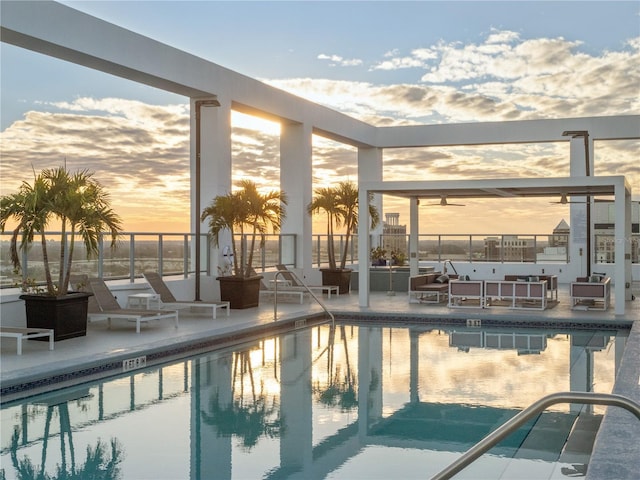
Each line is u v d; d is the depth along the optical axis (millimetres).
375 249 22484
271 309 14742
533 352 10539
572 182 13867
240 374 8875
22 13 11023
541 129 22562
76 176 10617
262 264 17844
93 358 8523
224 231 15867
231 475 5039
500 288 14688
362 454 5574
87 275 11750
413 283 16016
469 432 6223
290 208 19625
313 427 6395
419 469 5207
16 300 10750
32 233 10008
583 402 3035
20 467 5195
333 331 12992
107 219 10602
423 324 13891
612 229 21797
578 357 10078
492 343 11469
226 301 14688
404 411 6973
